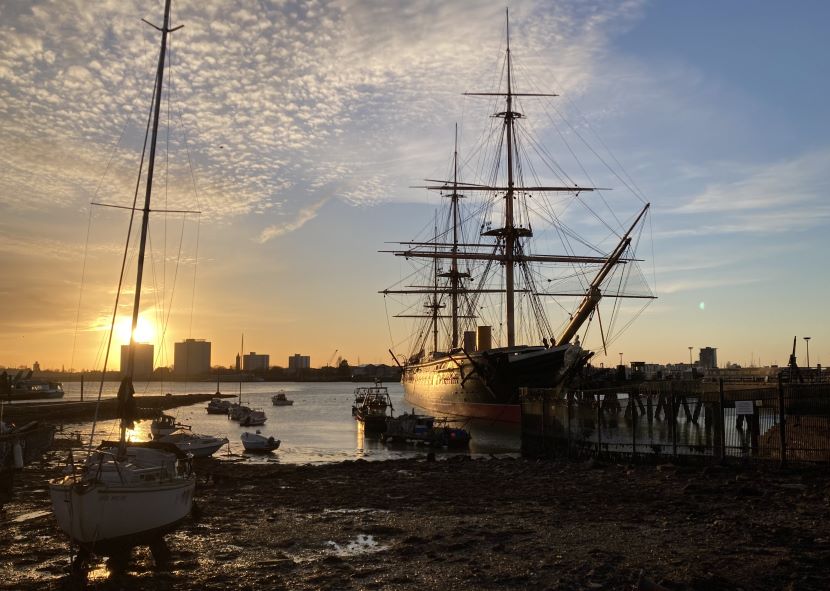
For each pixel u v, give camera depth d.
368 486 32.28
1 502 26.16
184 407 160.62
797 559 16.58
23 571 17.22
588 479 32.19
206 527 22.30
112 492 15.80
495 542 19.61
